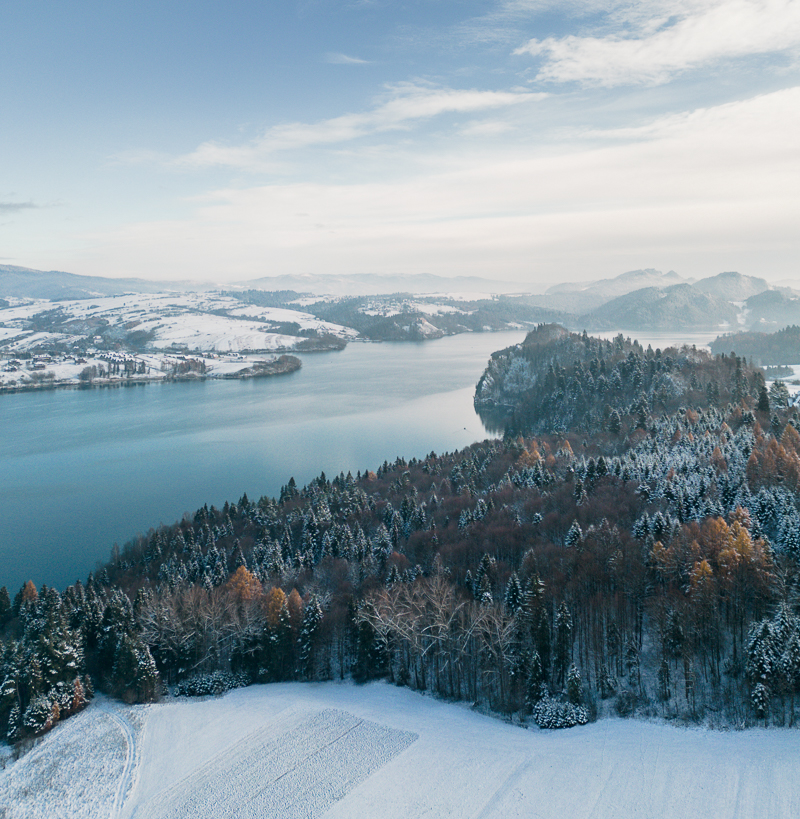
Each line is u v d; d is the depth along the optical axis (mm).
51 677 98375
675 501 139500
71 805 76312
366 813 70438
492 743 82750
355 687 104500
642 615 106000
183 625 112312
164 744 87875
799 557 107750
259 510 198625
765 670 82438
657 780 71312
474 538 147625
